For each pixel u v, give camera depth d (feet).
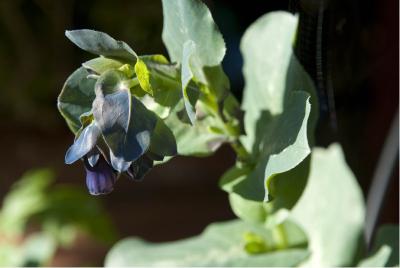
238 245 1.80
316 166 1.92
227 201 6.39
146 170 1.41
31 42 8.13
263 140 1.58
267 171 1.49
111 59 1.44
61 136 8.21
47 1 7.86
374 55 2.16
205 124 1.60
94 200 3.90
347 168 1.90
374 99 3.67
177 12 1.51
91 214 3.86
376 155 3.59
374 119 3.71
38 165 7.47
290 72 1.61
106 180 1.39
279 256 1.69
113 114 1.38
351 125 2.59
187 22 1.51
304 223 1.89
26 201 3.84
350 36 1.75
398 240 1.74
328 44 1.66
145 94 1.46
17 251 2.93
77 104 1.50
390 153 1.98
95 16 7.54
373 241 1.86
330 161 1.91
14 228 3.84
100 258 5.17
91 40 1.40
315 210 1.89
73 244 5.32
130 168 1.40
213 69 1.54
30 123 8.38
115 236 3.91
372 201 1.99
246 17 3.74
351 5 1.71
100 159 1.40
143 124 1.38
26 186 3.95
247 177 1.55
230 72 4.15
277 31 1.68
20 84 8.24
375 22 2.61
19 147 7.90
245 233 1.78
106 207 6.39
